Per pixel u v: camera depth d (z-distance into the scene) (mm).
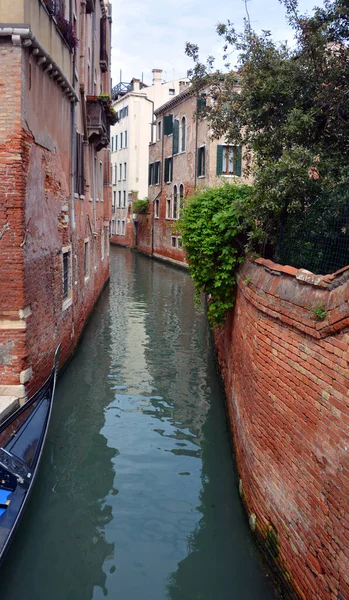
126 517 6379
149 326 16078
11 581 5340
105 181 24156
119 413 9430
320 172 7059
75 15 13344
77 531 6094
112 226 52844
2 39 7715
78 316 13523
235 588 5180
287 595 4695
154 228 37031
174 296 21625
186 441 8359
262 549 5445
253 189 7316
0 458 5961
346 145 7793
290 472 4750
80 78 14648
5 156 7867
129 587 5250
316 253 5961
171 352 13234
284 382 5012
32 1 8102
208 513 6414
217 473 7383
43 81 9219
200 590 5160
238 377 7531
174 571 5434
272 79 7867
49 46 9398
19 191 7918
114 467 7535
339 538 3791
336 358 3977
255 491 5801
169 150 32656
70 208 12172
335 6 7582
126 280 26250
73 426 8859
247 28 8336
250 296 6422
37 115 8812
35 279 8773
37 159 8859
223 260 8359
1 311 8125
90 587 5215
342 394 3865
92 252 17531
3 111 7816
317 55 7742
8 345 8141
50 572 5457
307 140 7809
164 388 10672
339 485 3834
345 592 3674
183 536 5980
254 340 6184
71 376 11234
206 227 8383
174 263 32094
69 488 6977
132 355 12898
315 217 6059
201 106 9703
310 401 4395
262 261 6395
